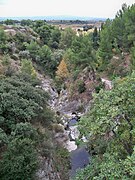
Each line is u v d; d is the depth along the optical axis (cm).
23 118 2858
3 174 2136
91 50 6238
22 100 3044
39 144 2795
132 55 4753
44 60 7981
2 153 2369
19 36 8731
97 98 1427
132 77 1431
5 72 4469
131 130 1276
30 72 5825
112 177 1088
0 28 7988
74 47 7081
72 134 4062
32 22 12288
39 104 3431
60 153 3300
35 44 8162
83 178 1324
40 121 3403
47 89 6306
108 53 5953
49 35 10250
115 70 5616
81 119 1444
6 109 2816
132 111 1341
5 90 3219
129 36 5525
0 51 6969
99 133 1366
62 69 6838
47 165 2700
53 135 3609
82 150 3544
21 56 7475
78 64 6562
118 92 1362
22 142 2305
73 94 5853
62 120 4594
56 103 5959
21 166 2138
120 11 7056
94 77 5803
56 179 2770
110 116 1298
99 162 1350
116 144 1404
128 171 1086
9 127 2681
